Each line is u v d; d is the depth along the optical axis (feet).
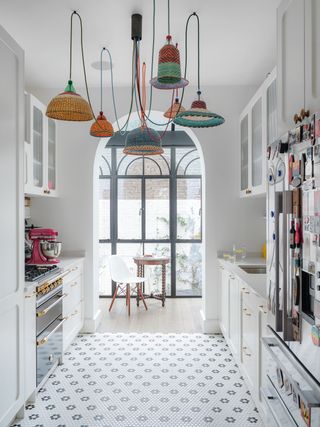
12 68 7.06
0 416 6.57
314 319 4.39
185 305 17.53
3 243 6.68
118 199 19.24
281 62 6.10
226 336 11.87
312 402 4.20
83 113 7.25
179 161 19.12
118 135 18.66
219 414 8.13
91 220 13.87
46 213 13.93
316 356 4.32
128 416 8.05
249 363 8.48
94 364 10.73
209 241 13.85
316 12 4.66
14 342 7.20
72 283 12.00
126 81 13.20
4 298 6.70
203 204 14.20
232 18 9.02
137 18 8.86
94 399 8.75
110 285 19.22
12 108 7.07
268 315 6.31
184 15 8.89
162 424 7.76
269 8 8.62
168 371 10.28
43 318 9.11
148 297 17.90
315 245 4.33
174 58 6.88
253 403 8.58
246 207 13.83
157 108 13.69
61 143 13.88
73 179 13.92
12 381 7.11
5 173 6.77
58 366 10.57
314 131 4.39
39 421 7.82
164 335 13.34
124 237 19.20
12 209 7.08
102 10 8.68
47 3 8.41
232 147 13.80
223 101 13.76
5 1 8.32
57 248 11.10
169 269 19.13
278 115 6.29
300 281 4.80
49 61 11.49
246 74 12.58
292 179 5.15
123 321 15.06
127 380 9.72
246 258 13.28
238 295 9.77
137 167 19.17
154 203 19.17
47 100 13.82
